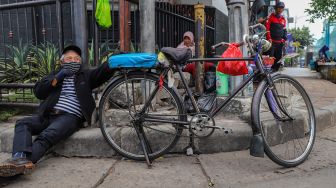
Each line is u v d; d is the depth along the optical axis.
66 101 4.09
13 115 5.21
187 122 3.87
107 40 5.35
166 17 6.16
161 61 3.84
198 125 3.85
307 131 4.67
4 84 5.32
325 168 3.80
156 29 5.76
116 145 4.02
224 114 4.69
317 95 7.83
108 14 4.89
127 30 5.66
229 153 4.15
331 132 5.18
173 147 4.04
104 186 3.37
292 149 4.20
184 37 6.28
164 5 6.62
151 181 3.45
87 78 4.20
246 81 3.91
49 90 4.13
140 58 3.81
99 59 5.02
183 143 4.11
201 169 3.73
